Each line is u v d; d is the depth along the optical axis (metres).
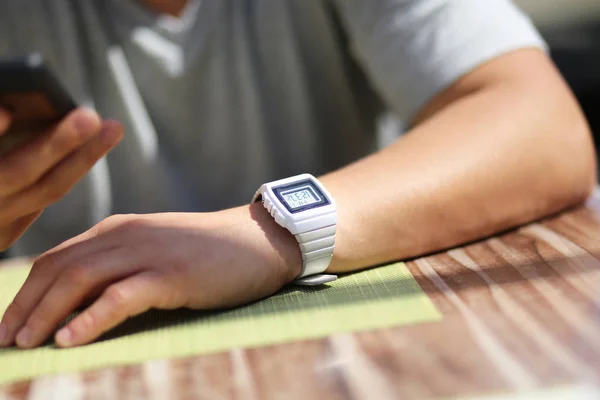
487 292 0.50
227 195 0.87
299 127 0.86
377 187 0.57
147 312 0.52
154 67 0.82
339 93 0.87
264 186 0.55
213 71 0.83
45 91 0.46
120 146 0.83
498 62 0.67
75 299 0.50
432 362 0.43
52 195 0.53
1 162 0.49
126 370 0.45
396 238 0.56
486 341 0.44
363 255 0.55
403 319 0.47
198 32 0.82
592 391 0.40
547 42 1.65
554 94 0.65
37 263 0.51
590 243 0.56
